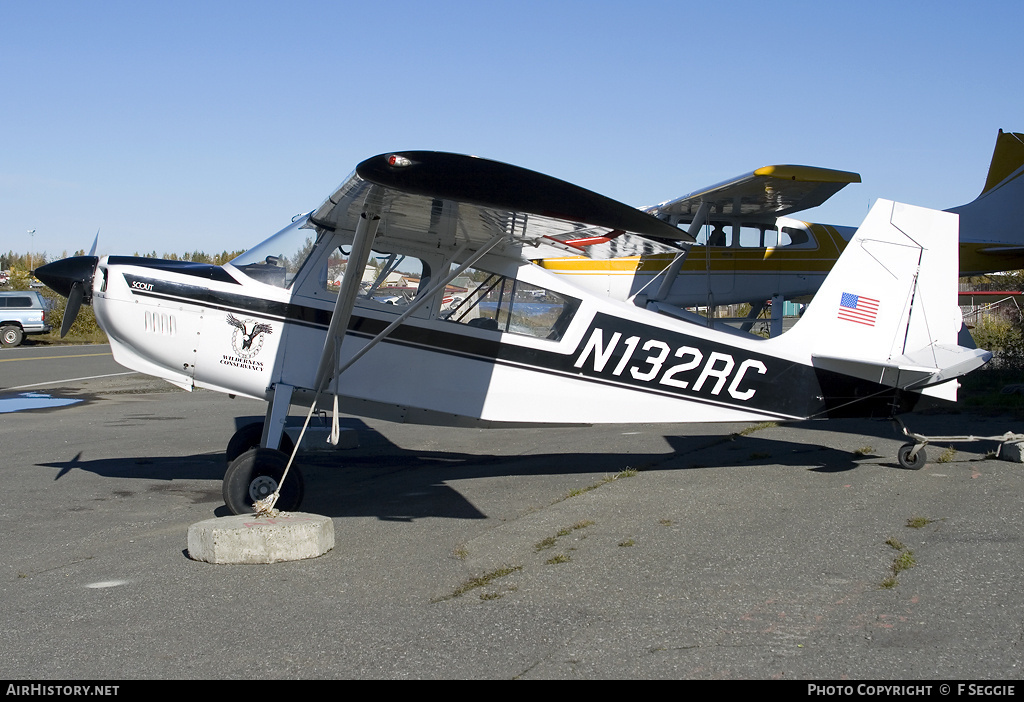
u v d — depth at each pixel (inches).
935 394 257.6
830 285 256.5
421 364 240.1
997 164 633.6
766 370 255.9
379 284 237.0
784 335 257.3
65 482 267.1
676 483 247.0
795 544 180.5
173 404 510.6
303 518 186.1
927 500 216.2
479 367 243.8
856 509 209.5
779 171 439.8
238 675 117.6
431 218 205.9
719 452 302.0
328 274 235.0
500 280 243.8
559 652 125.0
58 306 1244.5
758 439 331.9
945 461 268.8
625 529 196.5
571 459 300.0
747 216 558.3
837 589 151.3
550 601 147.9
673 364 252.8
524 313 246.1
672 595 150.0
